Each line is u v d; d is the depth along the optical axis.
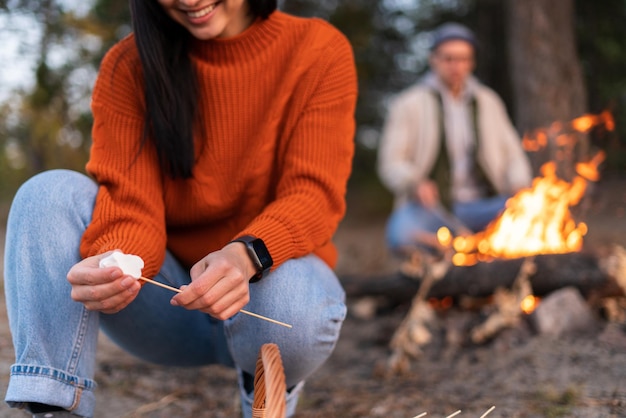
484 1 7.04
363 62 7.53
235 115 1.69
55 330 1.44
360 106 8.40
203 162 1.69
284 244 1.50
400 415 2.14
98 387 2.45
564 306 2.99
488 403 2.20
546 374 2.45
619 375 2.36
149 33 1.60
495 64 7.04
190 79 1.64
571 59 4.39
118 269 1.31
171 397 2.35
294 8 6.50
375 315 3.56
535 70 4.36
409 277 3.44
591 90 6.86
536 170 4.30
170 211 1.72
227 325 1.59
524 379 2.43
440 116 4.31
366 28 6.92
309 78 1.70
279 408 1.27
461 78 4.32
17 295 1.46
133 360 2.78
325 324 1.56
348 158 1.72
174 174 1.65
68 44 4.43
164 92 1.60
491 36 7.05
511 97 6.96
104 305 1.36
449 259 3.37
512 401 2.20
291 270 1.55
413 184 4.15
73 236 1.49
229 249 1.43
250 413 1.70
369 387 2.50
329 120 1.68
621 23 6.92
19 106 4.47
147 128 1.64
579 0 6.78
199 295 1.34
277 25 1.71
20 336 1.44
